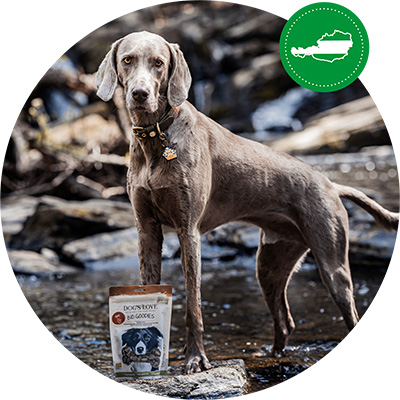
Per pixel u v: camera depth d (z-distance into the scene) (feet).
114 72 8.34
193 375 8.23
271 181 8.97
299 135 24.77
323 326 10.39
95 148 18.88
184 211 8.42
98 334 10.38
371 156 21.98
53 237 15.10
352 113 25.31
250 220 9.27
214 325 10.54
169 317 8.43
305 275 12.84
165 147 8.36
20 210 15.93
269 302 9.56
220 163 8.69
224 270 13.52
